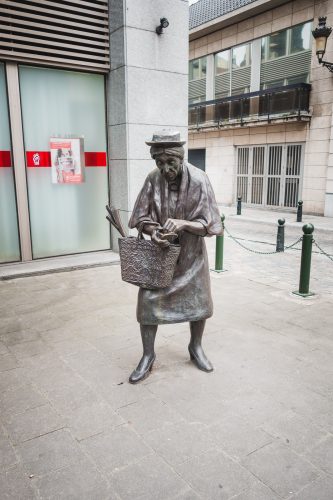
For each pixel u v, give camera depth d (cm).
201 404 313
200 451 262
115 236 784
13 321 480
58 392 330
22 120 673
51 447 266
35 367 371
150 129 731
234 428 285
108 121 754
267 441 271
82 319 487
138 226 325
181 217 320
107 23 707
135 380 341
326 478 240
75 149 734
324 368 371
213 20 1798
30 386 339
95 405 312
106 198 784
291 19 1568
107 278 659
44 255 739
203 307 340
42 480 238
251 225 1398
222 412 303
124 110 705
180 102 755
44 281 641
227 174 1939
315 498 225
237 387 337
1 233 690
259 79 1750
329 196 1527
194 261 333
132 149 720
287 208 1703
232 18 1738
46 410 305
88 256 764
